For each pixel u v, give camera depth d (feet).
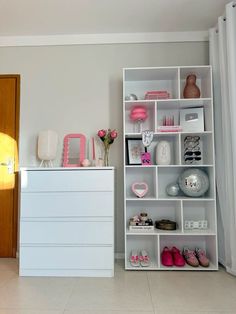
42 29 8.50
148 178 8.48
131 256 7.64
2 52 8.84
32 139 8.70
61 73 8.80
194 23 8.27
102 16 7.80
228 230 7.18
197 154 8.29
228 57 6.89
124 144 7.76
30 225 6.95
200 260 7.40
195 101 7.79
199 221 7.95
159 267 7.26
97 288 6.07
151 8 7.45
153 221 8.37
